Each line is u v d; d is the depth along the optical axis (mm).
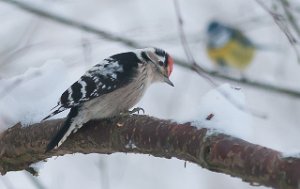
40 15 13961
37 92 9383
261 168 6301
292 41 10328
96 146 8391
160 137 7445
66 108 8680
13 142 8977
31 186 13555
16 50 12477
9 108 9172
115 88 9258
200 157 6941
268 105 17156
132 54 10094
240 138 6777
